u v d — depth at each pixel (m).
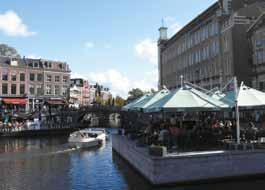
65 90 75.38
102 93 144.50
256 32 42.00
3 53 92.38
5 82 66.62
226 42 45.31
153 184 16.22
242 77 43.16
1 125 49.81
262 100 19.89
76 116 65.88
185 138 19.88
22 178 20.67
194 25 56.78
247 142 19.36
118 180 19.69
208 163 16.89
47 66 72.94
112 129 62.69
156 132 22.78
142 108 21.84
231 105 19.70
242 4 45.69
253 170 17.48
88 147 35.69
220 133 20.89
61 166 24.50
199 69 54.56
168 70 73.06
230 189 16.12
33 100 69.75
